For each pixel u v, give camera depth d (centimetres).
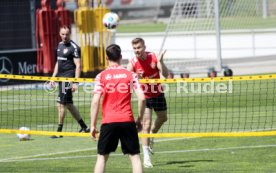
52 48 6288
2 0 6856
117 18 5200
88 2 6500
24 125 4162
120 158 3077
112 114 2336
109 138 2334
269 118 4144
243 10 7888
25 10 6975
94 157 3128
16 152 3319
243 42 8606
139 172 2328
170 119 4222
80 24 6316
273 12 8638
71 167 2891
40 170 2830
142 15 15900
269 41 8581
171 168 2827
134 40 2964
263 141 3428
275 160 2948
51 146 3475
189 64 7150
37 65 6356
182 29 7069
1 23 6875
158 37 9038
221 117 4241
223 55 8550
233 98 5000
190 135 3039
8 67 6238
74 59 3812
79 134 3203
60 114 3762
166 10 15938
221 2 7588
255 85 5647
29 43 6988
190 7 7062
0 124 4212
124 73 2375
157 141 3512
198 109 4594
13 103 4969
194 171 2755
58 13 6353
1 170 2838
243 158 3006
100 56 6419
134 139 2344
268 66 7219
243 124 3962
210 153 3145
